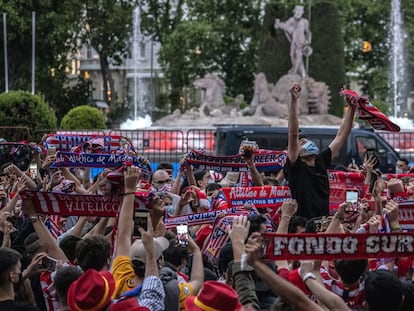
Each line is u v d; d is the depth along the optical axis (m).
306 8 72.25
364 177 17.38
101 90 113.62
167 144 42.09
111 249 10.72
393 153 36.44
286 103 60.94
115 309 8.15
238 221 8.84
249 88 86.06
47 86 83.88
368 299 8.20
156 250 9.48
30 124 39.78
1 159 22.84
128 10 89.56
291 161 13.63
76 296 8.22
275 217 14.60
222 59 84.81
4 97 39.69
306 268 8.80
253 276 9.55
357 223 12.12
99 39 89.12
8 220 13.16
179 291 9.55
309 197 13.55
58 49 82.00
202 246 13.05
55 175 14.62
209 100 63.62
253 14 84.81
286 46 71.25
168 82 87.62
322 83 61.34
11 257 9.07
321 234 8.15
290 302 7.91
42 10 80.25
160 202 10.78
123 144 16.62
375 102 81.25
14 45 80.38
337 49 72.25
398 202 11.70
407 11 84.62
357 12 86.88
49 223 13.23
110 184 10.88
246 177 17.50
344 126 14.13
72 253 10.73
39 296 11.05
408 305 8.48
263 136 37.66
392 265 10.41
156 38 92.25
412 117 82.31
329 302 8.48
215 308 7.97
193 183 17.03
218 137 38.31
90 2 87.38
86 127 57.53
